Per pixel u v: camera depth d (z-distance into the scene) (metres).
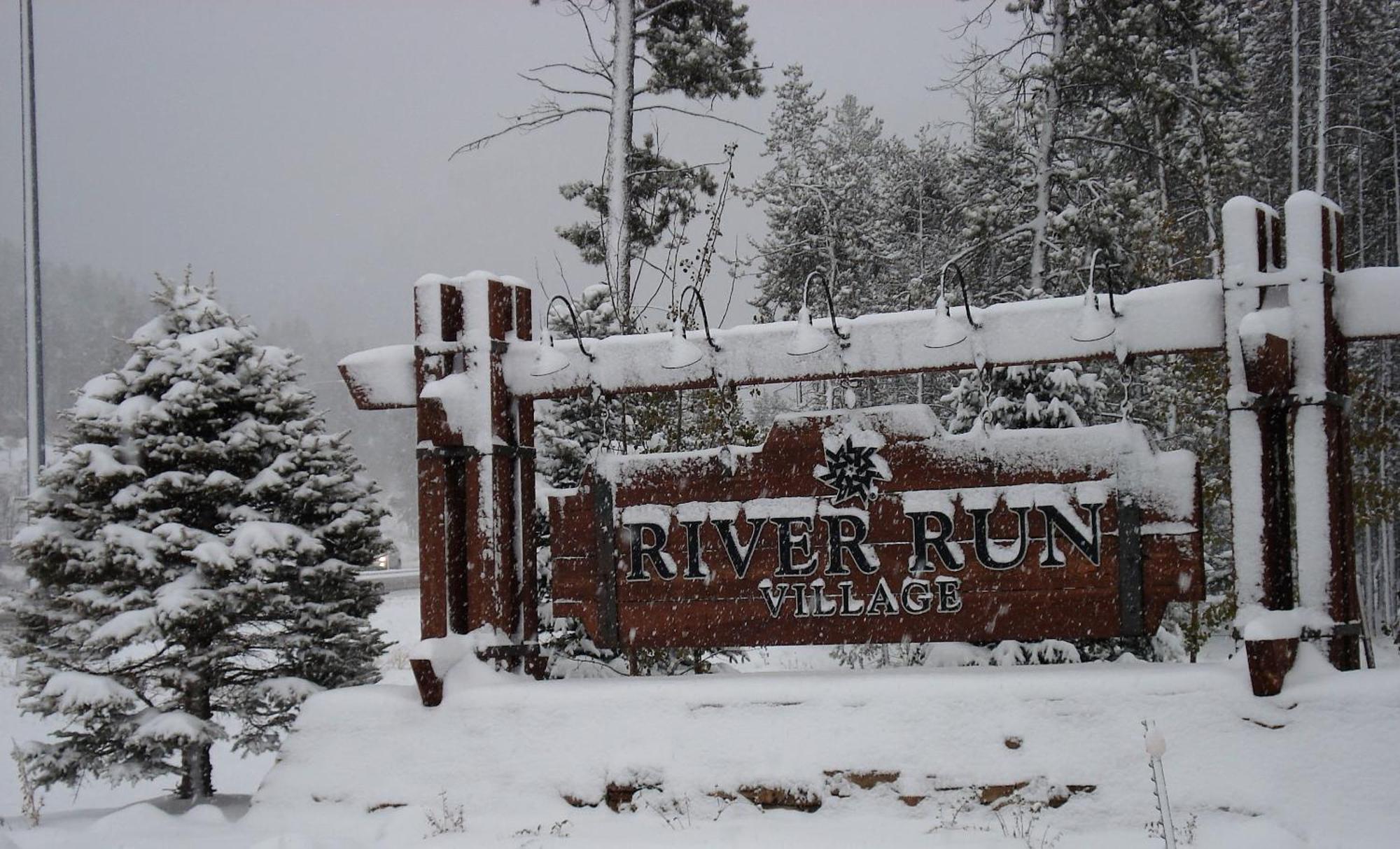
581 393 7.59
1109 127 22.34
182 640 8.44
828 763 6.37
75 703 7.86
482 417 7.54
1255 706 5.89
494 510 7.51
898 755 6.29
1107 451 6.70
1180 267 19.03
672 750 6.64
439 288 7.62
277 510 8.81
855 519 7.09
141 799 9.58
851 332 7.11
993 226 19.55
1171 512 6.57
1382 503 14.10
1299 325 6.22
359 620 8.79
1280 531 6.34
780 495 7.24
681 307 11.42
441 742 7.10
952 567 6.92
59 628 8.39
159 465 8.62
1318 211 6.28
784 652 18.56
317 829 6.96
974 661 9.51
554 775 6.79
